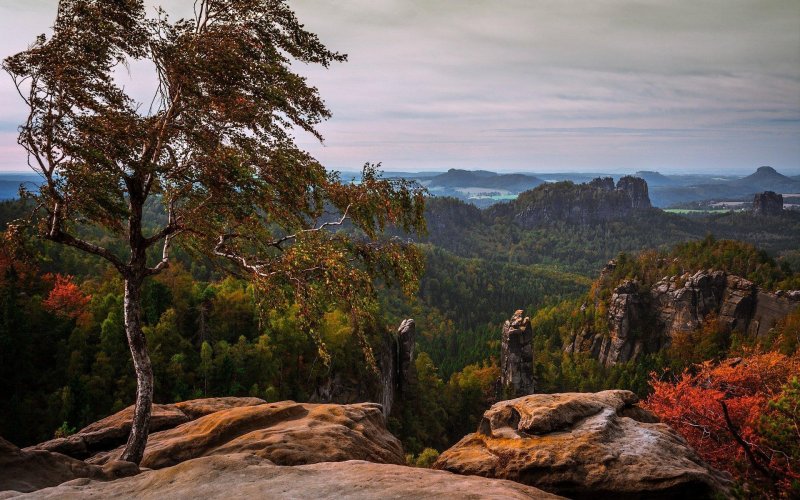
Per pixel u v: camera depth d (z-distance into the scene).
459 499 6.90
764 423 11.90
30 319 66.88
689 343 153.25
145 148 11.70
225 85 11.55
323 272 11.73
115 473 10.52
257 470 8.37
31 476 9.60
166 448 13.71
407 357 99.75
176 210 13.27
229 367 65.75
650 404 25.61
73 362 61.88
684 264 182.25
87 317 71.06
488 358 163.00
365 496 7.06
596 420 12.64
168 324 68.25
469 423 116.62
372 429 15.84
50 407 57.38
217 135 11.91
